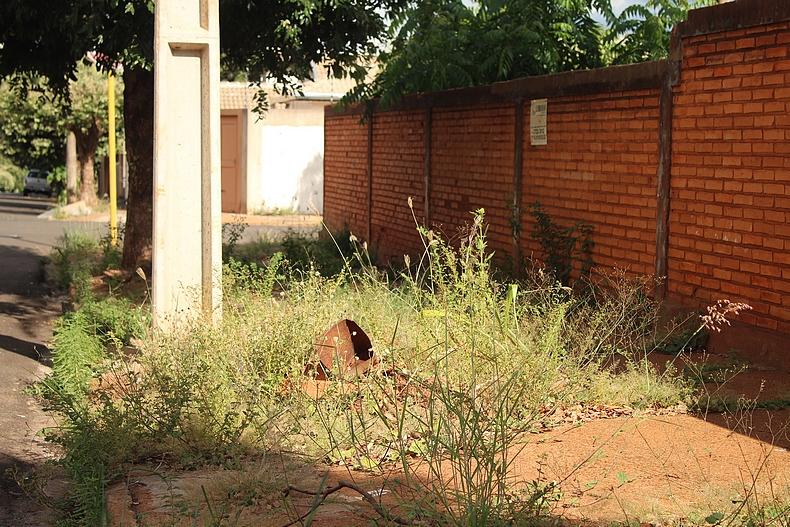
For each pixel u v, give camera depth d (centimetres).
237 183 3133
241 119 3100
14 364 853
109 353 755
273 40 1238
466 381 557
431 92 1337
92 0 1038
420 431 484
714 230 767
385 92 1462
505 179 1134
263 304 695
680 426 513
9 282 1453
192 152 727
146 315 854
